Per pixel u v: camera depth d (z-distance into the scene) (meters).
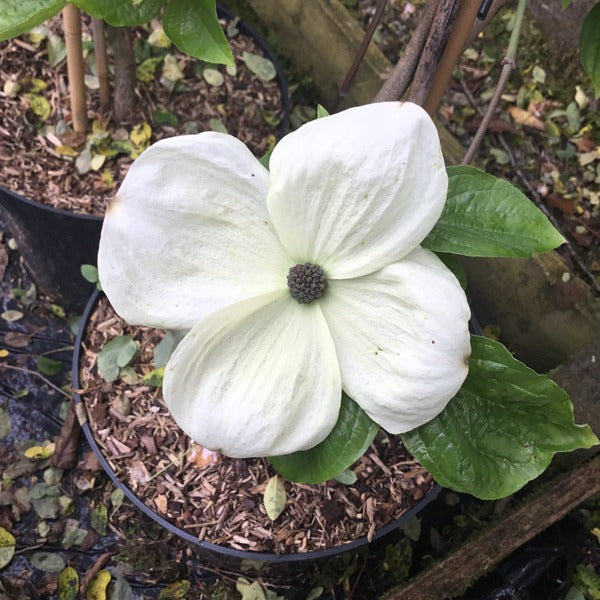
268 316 0.25
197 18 0.22
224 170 0.24
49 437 0.50
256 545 0.38
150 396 0.41
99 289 0.43
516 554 0.45
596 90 0.33
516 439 0.25
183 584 0.45
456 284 0.23
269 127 0.49
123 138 0.47
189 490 0.39
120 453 0.40
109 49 0.49
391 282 0.23
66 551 0.47
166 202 0.24
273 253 0.25
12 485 0.48
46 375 0.52
